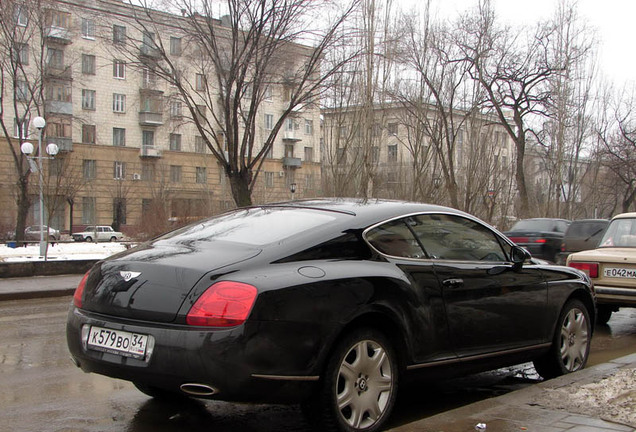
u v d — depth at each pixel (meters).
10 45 35.00
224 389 3.56
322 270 3.95
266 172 63.00
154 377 3.69
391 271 4.29
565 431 3.79
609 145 44.81
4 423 4.43
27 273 15.63
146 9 21.12
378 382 4.11
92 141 52.94
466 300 4.78
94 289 4.13
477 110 33.78
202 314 3.60
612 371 5.46
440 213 5.06
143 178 56.03
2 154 47.44
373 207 4.71
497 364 5.16
